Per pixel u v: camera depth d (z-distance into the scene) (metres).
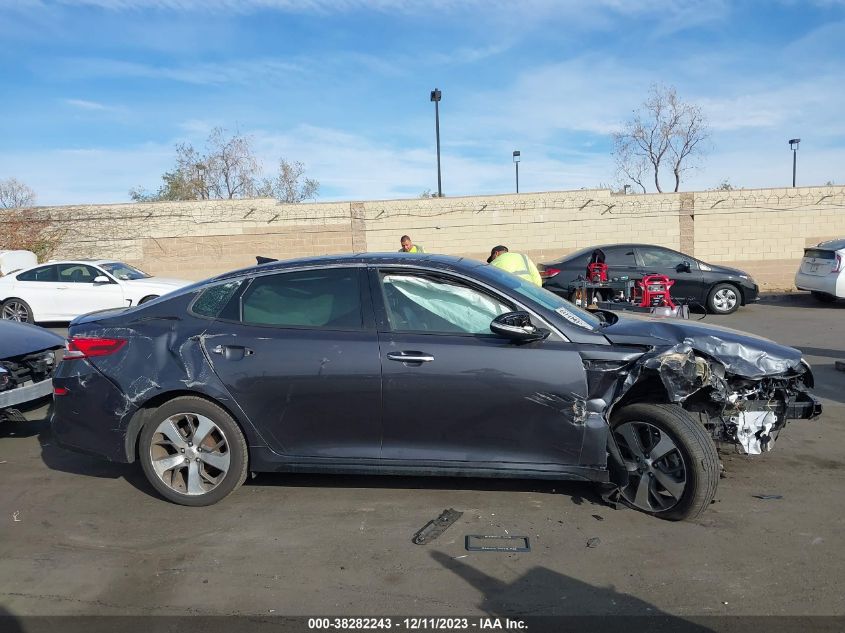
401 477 4.89
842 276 14.64
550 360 4.06
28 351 5.91
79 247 20.38
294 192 37.88
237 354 4.29
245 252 20.42
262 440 4.30
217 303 4.51
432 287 4.33
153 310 4.60
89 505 4.53
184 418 4.39
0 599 3.38
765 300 17.12
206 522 4.22
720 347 4.29
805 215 19.25
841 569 3.53
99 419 4.45
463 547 3.84
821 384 7.65
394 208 20.19
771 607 3.20
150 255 20.45
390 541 3.92
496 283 4.32
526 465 4.14
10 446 5.85
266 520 4.23
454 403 4.10
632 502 4.24
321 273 4.44
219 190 35.19
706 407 4.38
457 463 4.17
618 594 3.33
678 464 4.02
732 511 4.25
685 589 3.37
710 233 19.55
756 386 4.48
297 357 4.21
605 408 4.06
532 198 19.91
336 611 3.23
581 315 4.50
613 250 14.52
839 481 4.72
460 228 20.16
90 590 3.45
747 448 4.42
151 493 4.72
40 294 13.83
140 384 4.36
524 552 3.77
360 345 4.18
